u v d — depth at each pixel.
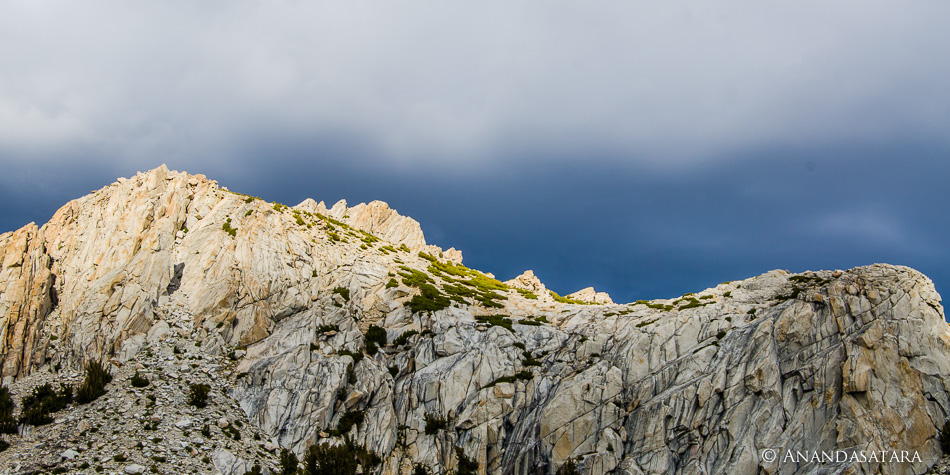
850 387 47.47
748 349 52.94
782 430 47.31
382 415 52.00
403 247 104.69
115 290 58.25
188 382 50.38
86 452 38.72
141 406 45.31
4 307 52.00
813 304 54.75
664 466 46.97
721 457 46.91
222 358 55.19
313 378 52.16
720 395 50.19
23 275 55.62
